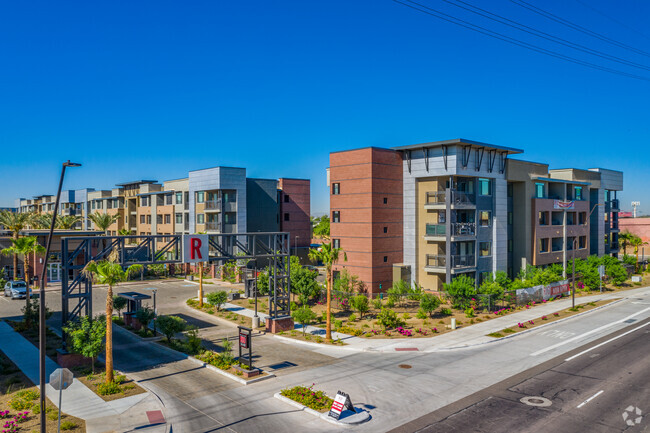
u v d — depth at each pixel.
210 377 24.23
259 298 48.59
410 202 49.56
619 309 43.00
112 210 93.88
